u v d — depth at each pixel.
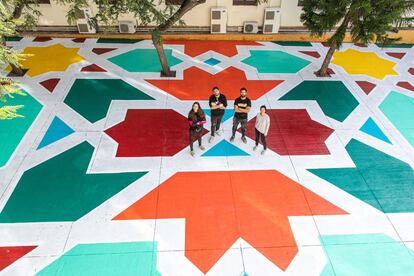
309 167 7.77
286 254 5.96
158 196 6.95
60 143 8.18
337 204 6.91
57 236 6.11
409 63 12.42
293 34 13.72
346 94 10.47
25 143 8.13
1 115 5.71
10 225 6.28
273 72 11.59
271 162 7.88
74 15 8.41
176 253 5.92
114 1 8.68
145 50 12.77
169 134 8.62
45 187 7.04
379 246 6.14
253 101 10.02
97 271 5.61
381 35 9.71
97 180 7.24
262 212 6.70
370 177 7.54
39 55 12.09
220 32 13.61
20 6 9.45
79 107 9.49
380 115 9.55
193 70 11.56
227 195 7.03
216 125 8.40
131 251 5.92
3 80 6.12
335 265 5.81
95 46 12.92
